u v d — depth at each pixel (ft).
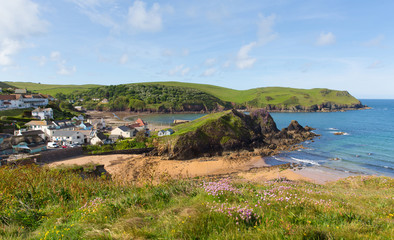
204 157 194.70
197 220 21.11
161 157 188.55
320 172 144.87
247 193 32.60
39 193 36.45
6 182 38.24
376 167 154.10
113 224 22.77
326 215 22.90
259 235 17.79
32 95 399.85
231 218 21.26
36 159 157.89
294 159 178.70
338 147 215.92
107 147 200.03
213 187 31.89
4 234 23.65
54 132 221.25
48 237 21.08
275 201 27.22
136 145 207.62
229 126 226.99
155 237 19.36
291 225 19.72
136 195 31.58
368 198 42.04
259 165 166.40
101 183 41.88
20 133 208.33
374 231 18.94
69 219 27.22
